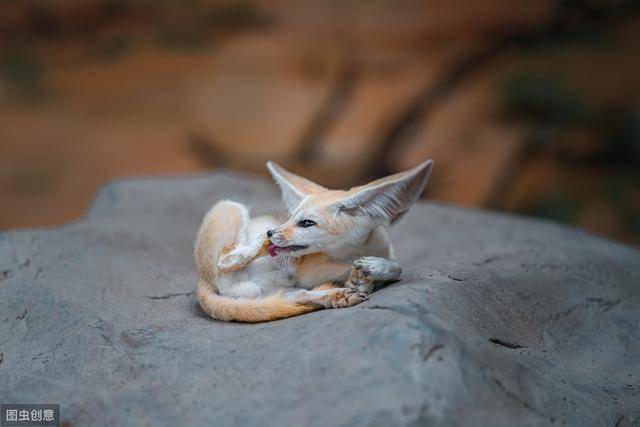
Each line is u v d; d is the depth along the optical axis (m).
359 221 5.39
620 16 20.86
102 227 8.24
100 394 4.77
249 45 22.16
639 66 19.78
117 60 22.48
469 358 4.48
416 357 4.33
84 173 19.31
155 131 20.55
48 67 22.36
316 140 19.86
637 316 6.58
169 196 9.84
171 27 22.66
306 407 4.19
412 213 9.93
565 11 21.00
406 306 4.78
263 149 19.69
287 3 22.56
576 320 6.35
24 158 19.78
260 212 6.67
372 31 21.70
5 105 21.44
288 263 5.56
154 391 4.66
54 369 5.16
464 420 4.14
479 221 9.63
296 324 4.98
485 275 6.09
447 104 20.19
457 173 18.88
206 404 4.42
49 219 18.14
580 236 9.21
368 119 19.95
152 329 5.57
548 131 19.33
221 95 20.89
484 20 21.31
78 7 22.58
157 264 7.26
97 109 21.33
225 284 5.64
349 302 5.09
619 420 4.86
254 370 4.58
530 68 20.39
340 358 4.43
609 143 19.03
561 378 5.18
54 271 6.74
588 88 19.56
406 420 4.00
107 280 6.65
